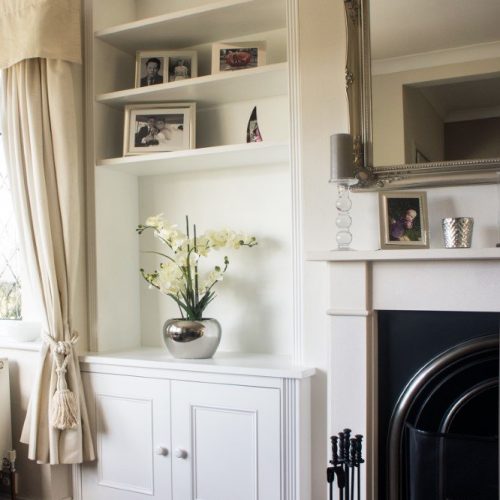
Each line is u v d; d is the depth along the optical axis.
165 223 2.52
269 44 2.62
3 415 2.66
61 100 2.51
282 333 2.59
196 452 2.33
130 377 2.47
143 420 2.45
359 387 2.01
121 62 2.83
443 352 1.97
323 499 2.20
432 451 1.95
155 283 2.52
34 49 2.47
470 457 1.91
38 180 2.50
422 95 2.07
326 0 2.23
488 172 1.99
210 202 2.77
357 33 2.15
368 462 2.01
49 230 2.50
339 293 2.04
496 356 1.93
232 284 2.69
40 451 2.49
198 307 2.48
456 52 2.03
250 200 2.68
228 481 2.26
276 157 2.51
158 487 2.41
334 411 2.05
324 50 2.23
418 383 1.97
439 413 1.99
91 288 2.67
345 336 2.04
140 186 2.94
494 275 1.86
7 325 2.78
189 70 2.62
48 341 2.52
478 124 2.00
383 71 2.12
